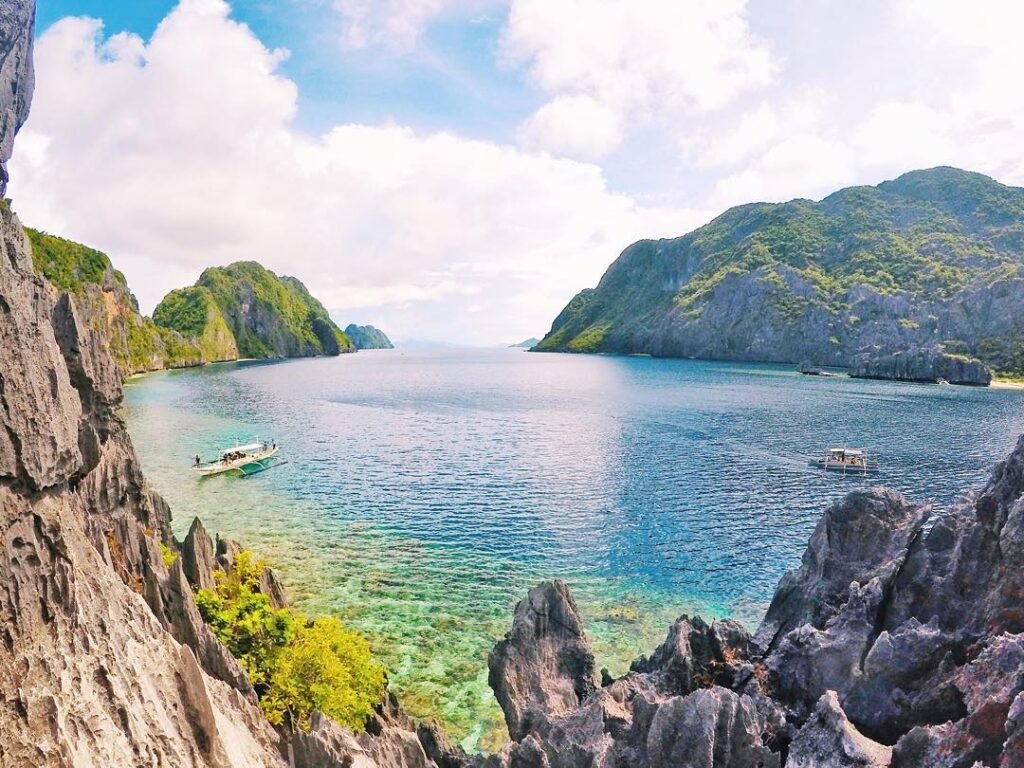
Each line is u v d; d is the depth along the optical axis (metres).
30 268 18.62
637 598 59.94
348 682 36.03
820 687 31.02
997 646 25.30
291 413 177.62
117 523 33.78
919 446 121.69
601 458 116.75
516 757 27.36
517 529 77.56
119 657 18.30
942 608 31.47
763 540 74.31
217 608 37.84
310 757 23.03
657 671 35.31
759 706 30.78
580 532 76.69
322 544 71.69
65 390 19.11
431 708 42.75
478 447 128.25
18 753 14.73
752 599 60.09
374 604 57.06
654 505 87.31
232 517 81.50
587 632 53.66
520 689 36.38
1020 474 30.61
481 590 60.38
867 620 31.95
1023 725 20.17
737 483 98.38
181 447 126.25
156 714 18.20
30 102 20.38
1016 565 27.89
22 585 16.44
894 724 27.78
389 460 116.06
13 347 16.97
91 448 26.27
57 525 17.91
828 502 88.12
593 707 30.12
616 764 27.02
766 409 173.38
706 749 26.02
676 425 151.25
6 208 18.56
